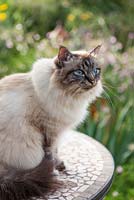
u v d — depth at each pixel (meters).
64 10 3.51
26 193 1.13
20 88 1.26
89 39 2.62
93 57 1.31
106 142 2.03
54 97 1.24
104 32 3.00
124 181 1.99
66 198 1.13
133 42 3.08
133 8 3.74
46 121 1.25
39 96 1.23
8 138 1.20
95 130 2.04
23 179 1.14
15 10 3.27
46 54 2.44
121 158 2.03
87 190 1.16
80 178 1.23
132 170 2.02
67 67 1.26
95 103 2.10
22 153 1.21
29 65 2.50
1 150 1.20
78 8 3.49
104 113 2.09
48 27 3.43
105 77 2.23
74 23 3.18
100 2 3.77
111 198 1.89
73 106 1.29
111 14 3.64
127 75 2.25
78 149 1.41
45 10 3.46
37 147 1.24
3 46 2.72
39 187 1.15
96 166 1.30
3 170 1.18
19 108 1.22
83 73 1.27
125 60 2.34
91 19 3.30
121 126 2.07
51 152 1.28
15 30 2.79
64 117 1.27
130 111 2.11
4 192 1.11
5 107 1.22
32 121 1.23
